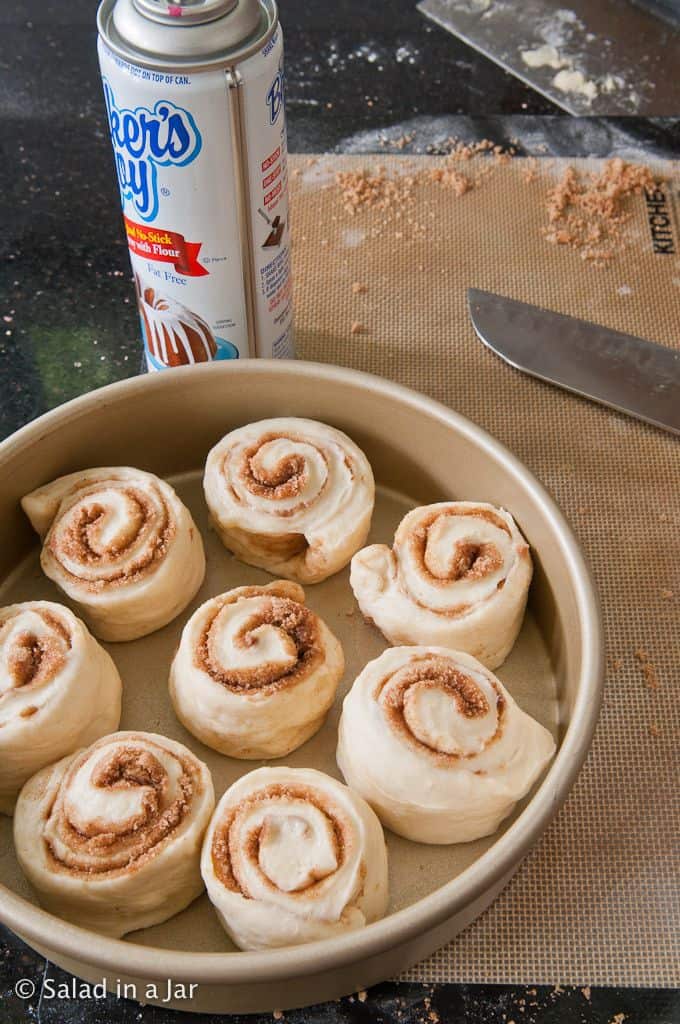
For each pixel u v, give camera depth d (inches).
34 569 21.4
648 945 18.3
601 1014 17.9
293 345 22.8
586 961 18.2
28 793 18.6
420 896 18.5
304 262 24.7
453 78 27.7
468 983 18.1
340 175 25.9
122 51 18.6
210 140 19.1
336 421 21.6
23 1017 18.0
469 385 23.2
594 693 18.2
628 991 18.1
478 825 18.5
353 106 27.1
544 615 20.5
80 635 19.4
